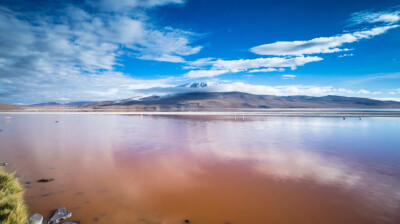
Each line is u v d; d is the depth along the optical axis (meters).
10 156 11.52
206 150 13.39
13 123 31.33
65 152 12.64
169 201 6.39
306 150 13.41
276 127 27.38
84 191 7.02
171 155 12.05
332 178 8.34
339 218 5.42
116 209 5.87
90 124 31.38
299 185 7.63
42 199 6.38
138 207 6.01
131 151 13.06
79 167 9.66
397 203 6.20
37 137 18.27
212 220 5.40
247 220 5.39
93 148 13.88
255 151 13.10
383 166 9.92
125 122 35.25
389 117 48.72
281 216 5.56
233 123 33.34
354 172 9.07
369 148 14.12
